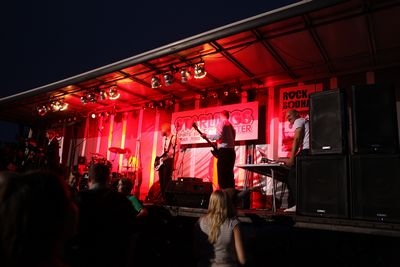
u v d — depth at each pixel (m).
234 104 7.85
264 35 5.53
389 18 4.88
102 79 7.70
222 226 2.95
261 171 6.02
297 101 7.26
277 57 6.36
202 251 3.00
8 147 6.92
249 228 5.13
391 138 3.57
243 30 5.06
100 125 10.58
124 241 2.91
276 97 7.54
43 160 7.45
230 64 6.80
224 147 5.81
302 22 5.10
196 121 8.38
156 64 6.76
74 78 7.57
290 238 4.97
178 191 5.86
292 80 7.39
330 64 6.58
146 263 5.11
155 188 8.92
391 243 4.34
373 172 3.53
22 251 0.84
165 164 7.68
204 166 8.17
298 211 3.90
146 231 5.23
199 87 8.28
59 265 0.94
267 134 7.46
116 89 8.16
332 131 3.88
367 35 5.42
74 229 1.00
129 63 6.50
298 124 4.75
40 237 0.87
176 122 8.70
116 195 2.96
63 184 0.98
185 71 6.70
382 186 3.46
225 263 2.88
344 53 6.10
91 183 3.00
